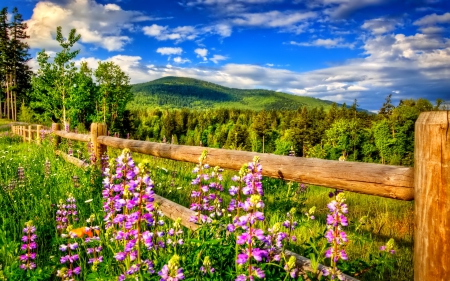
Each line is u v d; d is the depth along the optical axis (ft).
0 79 238.48
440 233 6.21
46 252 12.67
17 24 231.91
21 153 37.65
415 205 6.72
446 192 6.16
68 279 10.21
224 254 8.89
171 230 10.71
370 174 7.70
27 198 18.38
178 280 6.66
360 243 12.39
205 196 11.14
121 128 173.27
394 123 254.06
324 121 357.20
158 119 540.93
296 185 19.90
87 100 136.15
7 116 244.42
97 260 10.50
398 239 14.83
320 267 8.88
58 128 40.24
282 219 14.97
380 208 20.12
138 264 8.34
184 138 533.55
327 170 8.63
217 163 12.51
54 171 25.49
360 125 281.13
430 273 6.33
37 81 124.26
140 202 8.64
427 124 6.39
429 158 6.36
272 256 8.50
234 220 8.48
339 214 8.18
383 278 11.19
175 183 22.07
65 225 14.37
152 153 17.74
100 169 21.27
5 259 11.34
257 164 8.77
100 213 15.39
